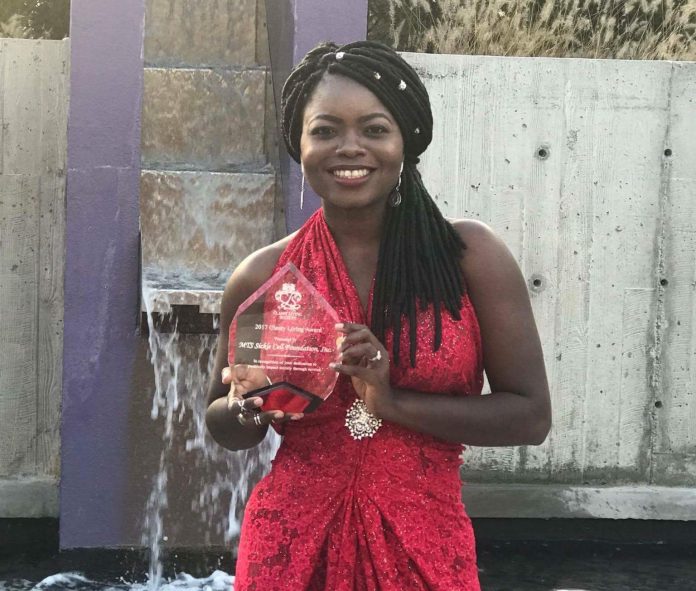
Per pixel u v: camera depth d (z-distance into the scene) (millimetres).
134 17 4438
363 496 1920
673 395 5016
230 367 1938
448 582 1910
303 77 1987
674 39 5250
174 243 4961
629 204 4957
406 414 1869
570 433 4996
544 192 4945
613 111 4930
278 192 4945
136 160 4469
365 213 1990
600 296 4969
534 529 4941
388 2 5168
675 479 5035
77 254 4461
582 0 5305
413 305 1928
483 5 5234
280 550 1928
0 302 4984
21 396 5016
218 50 5574
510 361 1961
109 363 4492
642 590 4293
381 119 1908
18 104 4957
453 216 4938
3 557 4621
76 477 4516
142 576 4492
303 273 2023
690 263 4980
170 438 4531
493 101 4906
